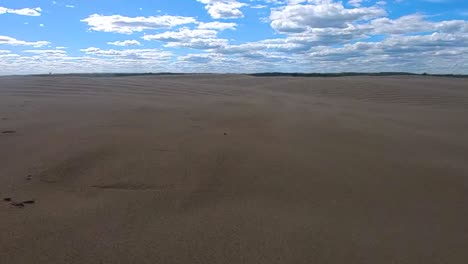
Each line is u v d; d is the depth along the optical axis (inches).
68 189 162.6
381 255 124.2
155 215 142.8
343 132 291.1
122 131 256.4
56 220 134.9
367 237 135.0
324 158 220.7
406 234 139.2
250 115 347.6
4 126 263.3
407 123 351.6
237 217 144.3
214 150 221.5
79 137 236.2
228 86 684.7
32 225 130.6
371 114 399.2
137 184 170.4
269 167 199.8
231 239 128.0
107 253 116.7
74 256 114.6
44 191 159.0
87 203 150.1
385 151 243.9
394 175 199.5
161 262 113.7
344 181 186.7
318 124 317.7
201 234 130.3
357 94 602.5
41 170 178.9
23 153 201.9
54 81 599.5
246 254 119.9
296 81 773.3
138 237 126.6
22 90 498.6
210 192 166.2
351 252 124.6
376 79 805.9
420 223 148.5
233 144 237.3
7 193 154.9
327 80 776.3
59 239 123.1
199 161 201.8
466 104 513.0
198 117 325.4
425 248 130.0
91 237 125.2
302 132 283.6
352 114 389.4
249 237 130.0
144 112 337.4
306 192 171.5
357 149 244.8
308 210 153.9
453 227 146.3
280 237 131.0
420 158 232.5
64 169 181.3
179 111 352.8
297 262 117.4
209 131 270.8
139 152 211.5
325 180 186.5
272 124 309.0
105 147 215.9
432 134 304.0
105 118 302.2
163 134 254.1
